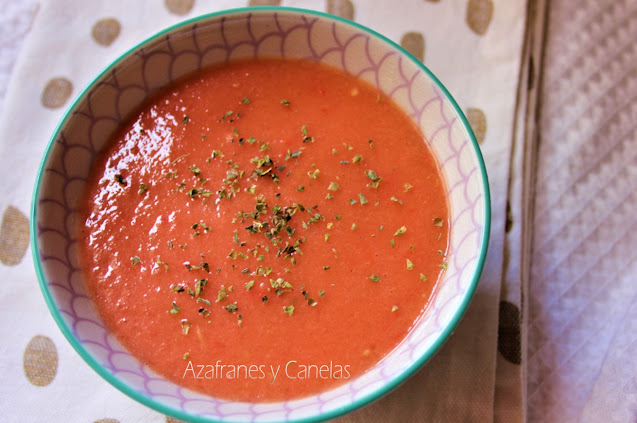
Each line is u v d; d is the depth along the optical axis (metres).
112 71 0.25
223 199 0.25
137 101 0.26
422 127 0.26
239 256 0.25
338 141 0.26
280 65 0.27
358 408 0.21
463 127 0.24
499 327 0.26
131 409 0.25
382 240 0.25
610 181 0.30
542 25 0.31
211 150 0.26
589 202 0.29
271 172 0.26
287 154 0.26
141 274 0.25
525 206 0.28
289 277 0.25
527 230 0.28
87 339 0.23
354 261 0.25
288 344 0.24
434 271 0.25
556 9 0.31
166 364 0.24
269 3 0.30
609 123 0.30
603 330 0.28
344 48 0.26
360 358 0.24
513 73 0.29
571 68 0.31
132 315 0.24
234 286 0.24
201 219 0.25
